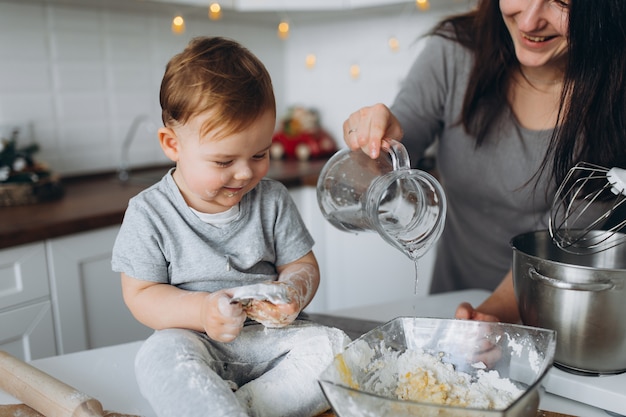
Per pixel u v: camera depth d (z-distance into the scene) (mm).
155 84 2227
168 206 812
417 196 849
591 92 908
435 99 1185
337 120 2602
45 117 1907
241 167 736
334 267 2098
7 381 728
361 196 833
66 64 1938
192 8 2107
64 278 1446
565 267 735
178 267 806
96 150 2070
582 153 968
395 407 543
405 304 1100
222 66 743
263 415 675
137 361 701
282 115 2736
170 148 773
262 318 707
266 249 871
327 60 2580
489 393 675
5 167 1598
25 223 1363
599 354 752
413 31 2299
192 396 623
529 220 1160
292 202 935
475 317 866
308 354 732
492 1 1024
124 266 793
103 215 1489
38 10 1840
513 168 1118
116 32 2066
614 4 841
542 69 1021
